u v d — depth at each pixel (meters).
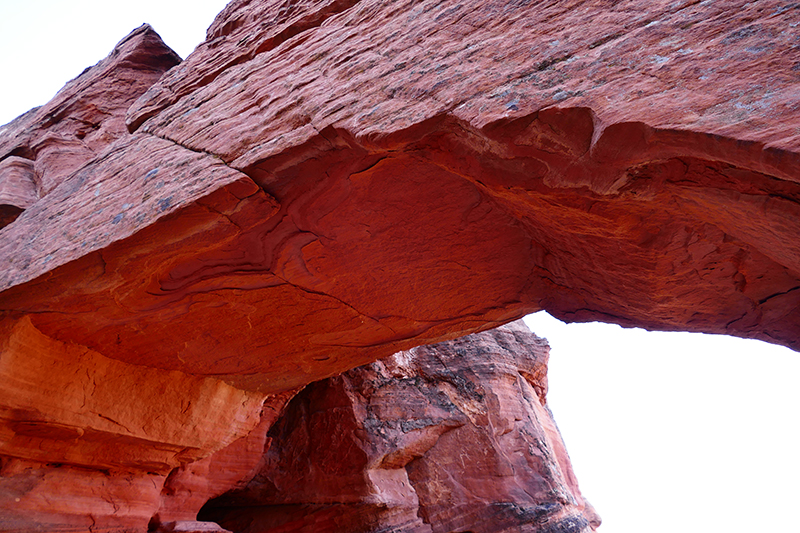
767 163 1.63
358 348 5.82
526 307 5.13
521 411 12.70
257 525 9.96
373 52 3.22
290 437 10.95
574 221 3.34
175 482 7.57
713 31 2.02
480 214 3.86
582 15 2.49
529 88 2.36
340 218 3.75
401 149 2.91
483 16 2.87
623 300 4.33
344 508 9.91
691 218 2.93
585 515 13.36
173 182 3.49
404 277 4.54
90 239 3.66
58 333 4.51
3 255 4.23
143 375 5.48
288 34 4.17
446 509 10.81
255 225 3.51
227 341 5.27
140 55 7.11
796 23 1.83
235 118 3.64
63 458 5.31
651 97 1.99
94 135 6.55
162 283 4.10
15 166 6.59
